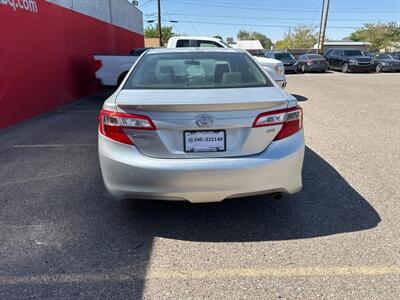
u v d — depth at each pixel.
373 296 2.53
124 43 19.84
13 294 2.59
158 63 3.99
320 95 12.29
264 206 3.86
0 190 4.38
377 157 5.41
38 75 9.04
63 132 7.24
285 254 3.03
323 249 3.09
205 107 2.95
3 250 3.14
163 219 3.63
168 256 3.03
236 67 3.91
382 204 3.88
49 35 9.66
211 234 3.36
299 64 25.89
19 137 6.86
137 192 3.09
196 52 4.26
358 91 13.38
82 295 2.58
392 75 22.36
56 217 3.71
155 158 3.03
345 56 26.22
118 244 3.21
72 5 11.48
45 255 3.06
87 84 12.87
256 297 2.54
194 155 3.03
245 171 3.01
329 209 3.79
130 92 3.42
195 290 2.62
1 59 7.45
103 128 3.18
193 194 3.05
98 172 4.94
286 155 3.10
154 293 2.59
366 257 2.96
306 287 2.63
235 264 2.91
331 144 6.12
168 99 3.09
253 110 3.02
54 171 5.00
